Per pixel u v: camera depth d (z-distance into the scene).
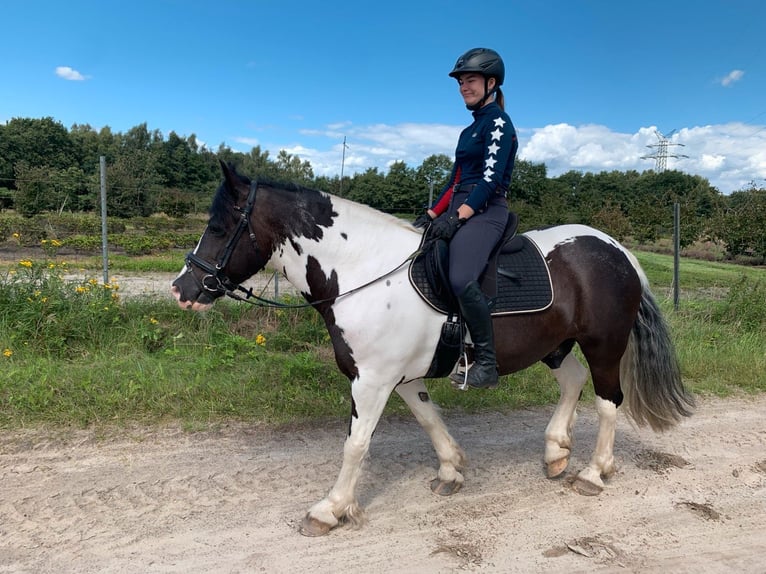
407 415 4.56
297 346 6.26
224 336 6.02
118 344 5.63
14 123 54.62
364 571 2.59
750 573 2.67
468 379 2.86
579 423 4.66
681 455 4.03
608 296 3.18
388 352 2.78
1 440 3.77
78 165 56.19
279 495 3.23
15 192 18.92
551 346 3.18
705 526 3.08
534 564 2.70
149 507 3.04
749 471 3.78
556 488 3.48
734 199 28.19
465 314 2.77
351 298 2.79
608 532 3.00
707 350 6.65
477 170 2.97
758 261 22.73
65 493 3.16
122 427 4.05
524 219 14.91
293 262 2.88
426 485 3.44
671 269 17.09
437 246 2.80
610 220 24.61
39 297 5.89
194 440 3.93
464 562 2.69
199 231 20.52
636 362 3.45
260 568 2.58
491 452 3.99
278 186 2.86
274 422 4.28
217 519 2.96
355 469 2.93
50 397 4.29
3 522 2.86
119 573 2.50
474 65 2.89
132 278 11.55
